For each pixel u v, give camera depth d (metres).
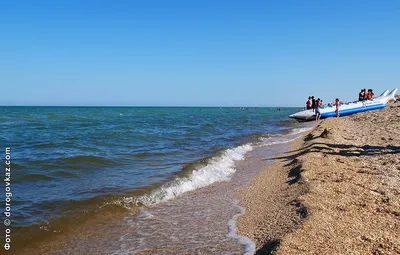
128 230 7.32
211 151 18.53
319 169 10.87
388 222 6.45
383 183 9.15
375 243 5.48
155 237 6.89
